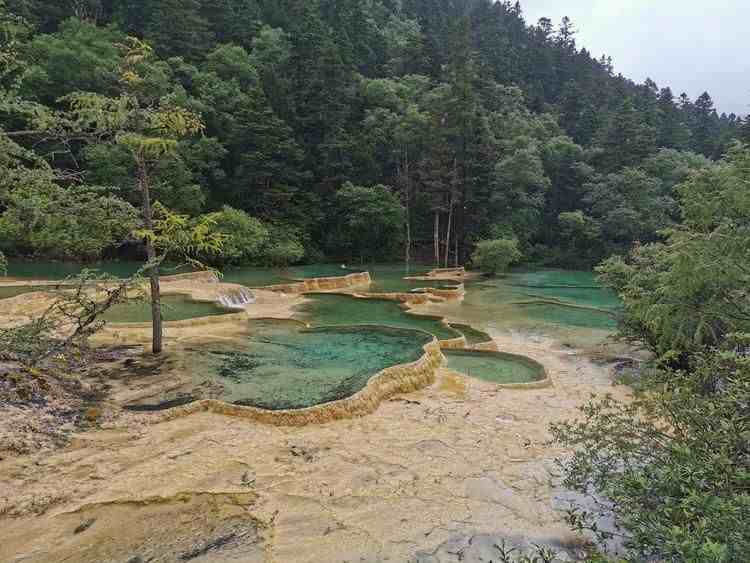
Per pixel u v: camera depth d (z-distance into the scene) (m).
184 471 6.07
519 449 7.35
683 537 2.79
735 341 5.16
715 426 3.74
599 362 13.28
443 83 44.41
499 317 18.73
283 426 7.55
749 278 6.99
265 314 16.83
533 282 29.41
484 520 5.47
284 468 6.36
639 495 3.66
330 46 37.78
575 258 38.56
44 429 6.50
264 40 43.81
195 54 39.16
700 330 7.47
